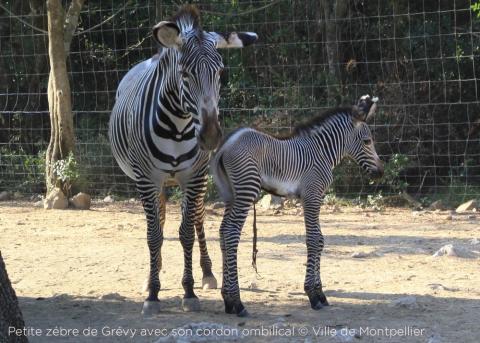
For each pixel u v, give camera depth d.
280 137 10.98
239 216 10.55
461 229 17.48
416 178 23.98
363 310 10.73
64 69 22.06
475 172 24.44
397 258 14.30
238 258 14.38
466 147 23.48
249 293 11.84
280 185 10.88
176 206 22.12
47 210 21.39
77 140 25.89
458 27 25.16
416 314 10.47
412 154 23.91
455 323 10.02
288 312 10.69
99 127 26.72
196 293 12.02
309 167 10.98
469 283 12.31
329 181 11.15
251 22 25.81
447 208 21.41
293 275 13.04
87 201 21.75
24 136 28.17
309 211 10.95
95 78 26.75
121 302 11.43
